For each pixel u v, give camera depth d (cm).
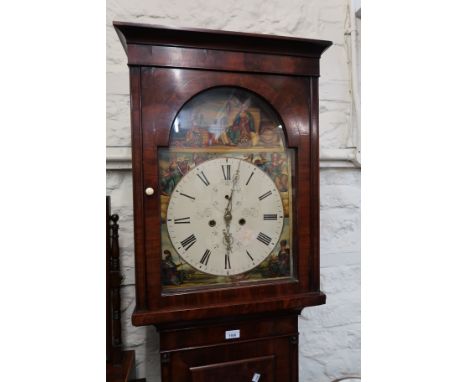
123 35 62
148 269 64
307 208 72
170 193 66
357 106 108
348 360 115
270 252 72
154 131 63
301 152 71
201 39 64
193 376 71
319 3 108
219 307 66
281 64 69
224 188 70
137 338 96
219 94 69
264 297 70
